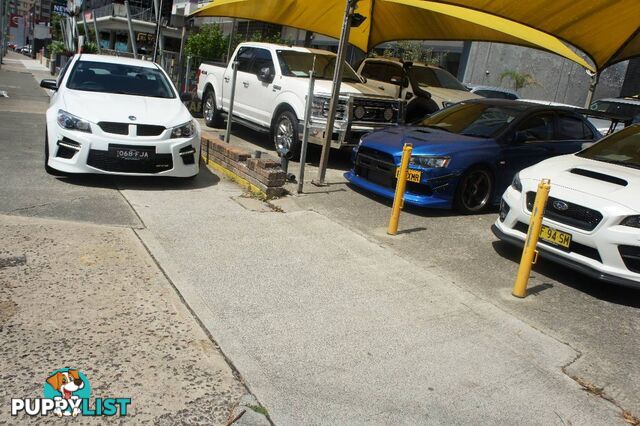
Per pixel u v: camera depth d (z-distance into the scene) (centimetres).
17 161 805
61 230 546
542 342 429
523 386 369
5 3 6003
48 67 4038
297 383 346
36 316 386
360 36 1380
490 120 819
